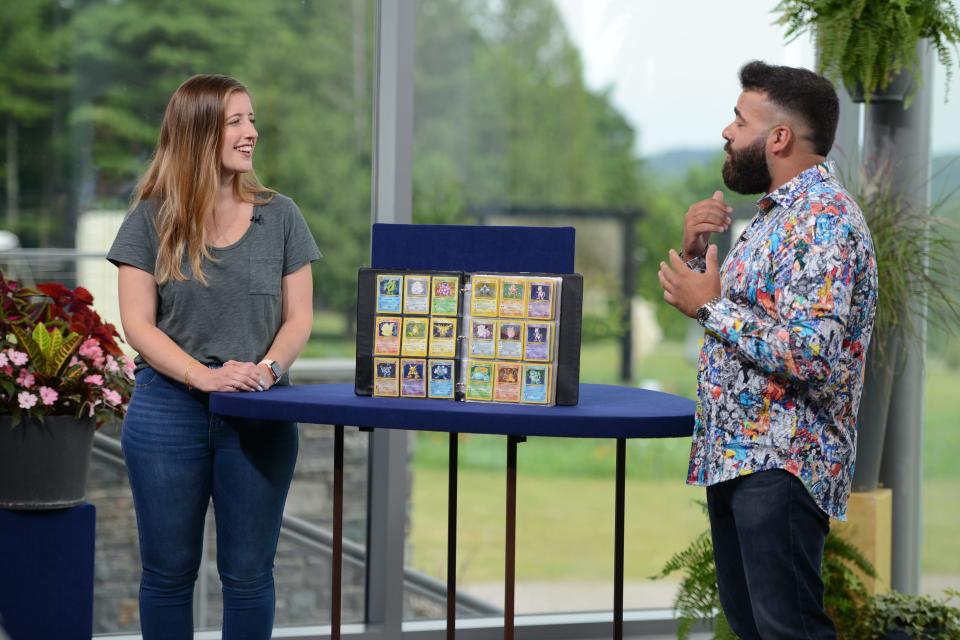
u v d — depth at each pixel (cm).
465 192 736
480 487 1084
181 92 397
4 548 474
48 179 561
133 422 398
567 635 578
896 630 468
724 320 315
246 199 409
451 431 337
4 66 556
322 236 616
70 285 561
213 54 589
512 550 366
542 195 805
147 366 400
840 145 569
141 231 397
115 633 555
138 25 575
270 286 404
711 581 477
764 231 328
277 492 404
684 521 1152
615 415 334
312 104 609
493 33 731
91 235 566
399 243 371
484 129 743
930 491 596
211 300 396
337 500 388
